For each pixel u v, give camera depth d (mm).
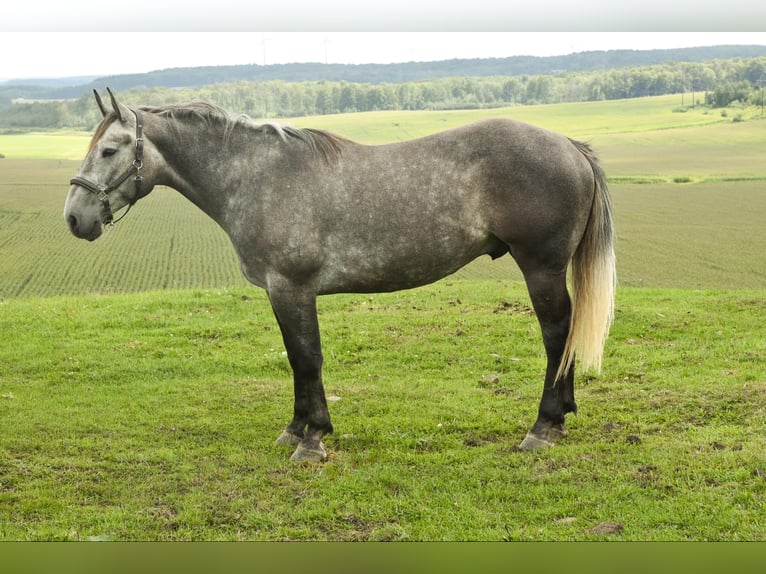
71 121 114500
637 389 6844
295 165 5398
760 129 95625
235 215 5504
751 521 4293
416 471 5289
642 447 5457
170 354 8664
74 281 28016
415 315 10062
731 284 25547
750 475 4805
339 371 8023
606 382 7180
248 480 5160
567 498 4754
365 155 5441
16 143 93875
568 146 5387
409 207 5293
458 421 6285
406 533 4348
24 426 6293
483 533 4332
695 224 41094
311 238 5301
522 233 5285
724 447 5293
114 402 7035
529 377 7547
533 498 4781
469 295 11367
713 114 111812
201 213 46125
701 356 7777
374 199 5305
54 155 81125
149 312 10664
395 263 5375
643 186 58938
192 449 5820
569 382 5793
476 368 7945
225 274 29391
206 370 8117
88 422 6410
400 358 8344
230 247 35344
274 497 4887
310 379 5520
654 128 101625
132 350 8797
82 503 4871
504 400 6852
